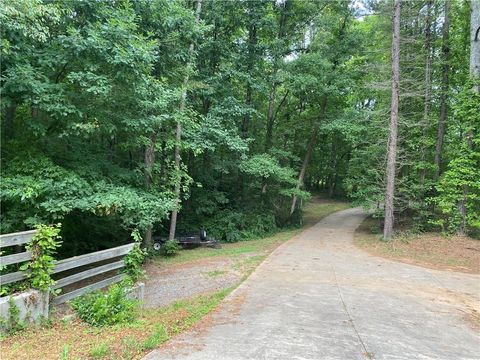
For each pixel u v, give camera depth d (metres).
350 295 6.81
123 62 7.86
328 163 34.81
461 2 18.06
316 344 4.22
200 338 4.30
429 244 13.50
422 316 5.69
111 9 9.24
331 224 23.39
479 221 13.66
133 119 9.30
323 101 22.34
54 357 3.61
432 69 17.28
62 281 5.45
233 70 18.09
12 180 7.45
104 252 6.31
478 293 7.49
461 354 4.20
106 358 3.59
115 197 8.57
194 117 15.45
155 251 14.04
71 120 8.42
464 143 14.19
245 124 21.31
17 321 4.45
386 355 4.00
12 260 4.59
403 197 17.03
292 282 7.88
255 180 22.41
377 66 16.61
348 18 21.78
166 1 11.83
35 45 8.05
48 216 8.05
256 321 5.03
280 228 22.53
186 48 13.80
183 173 14.19
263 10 19.22
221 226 19.19
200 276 9.77
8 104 7.25
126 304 5.40
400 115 16.52
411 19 16.48
